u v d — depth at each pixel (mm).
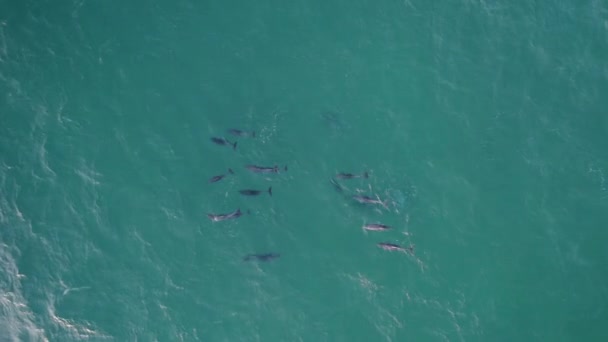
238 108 37031
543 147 36125
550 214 34875
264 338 32344
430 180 35531
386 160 35906
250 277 33562
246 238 34281
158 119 36812
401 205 34875
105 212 34688
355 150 36125
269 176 35438
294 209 34844
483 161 35938
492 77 37688
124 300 33031
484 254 34031
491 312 32906
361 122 36844
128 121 36719
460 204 35031
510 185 35469
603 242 34281
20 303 32844
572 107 36938
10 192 34812
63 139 36094
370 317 32750
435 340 32219
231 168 35688
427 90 37562
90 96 37156
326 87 37656
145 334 32375
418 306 32969
